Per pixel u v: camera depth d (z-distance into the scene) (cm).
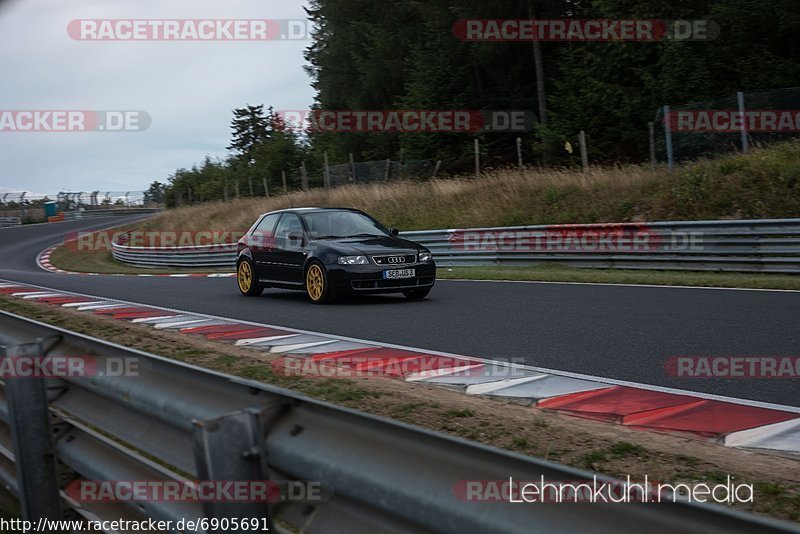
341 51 7825
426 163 5628
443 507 325
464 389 1005
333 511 393
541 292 2153
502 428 809
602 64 5175
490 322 1597
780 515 568
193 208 7325
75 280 3306
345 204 4881
